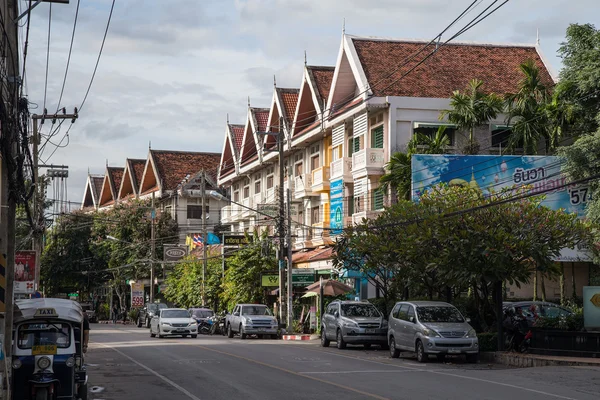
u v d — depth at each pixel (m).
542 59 47.03
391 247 31.08
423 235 27.97
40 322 15.12
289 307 43.47
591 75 33.19
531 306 29.73
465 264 26.73
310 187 51.50
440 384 18.97
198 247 68.94
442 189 33.28
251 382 19.66
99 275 86.19
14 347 14.92
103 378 21.08
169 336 45.59
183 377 21.06
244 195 70.38
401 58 45.31
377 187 42.59
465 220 27.36
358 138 45.44
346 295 44.66
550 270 27.88
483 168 37.81
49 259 85.62
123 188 95.38
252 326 41.78
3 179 18.11
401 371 22.52
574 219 29.30
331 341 36.91
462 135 42.34
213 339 42.16
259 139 61.16
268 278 49.41
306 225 48.75
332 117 47.72
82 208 99.69
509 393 17.11
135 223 80.00
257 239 53.12
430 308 26.70
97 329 58.66
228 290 53.56
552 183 37.53
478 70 45.59
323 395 16.98
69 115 26.33
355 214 43.19
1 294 18.70
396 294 36.75
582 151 32.75
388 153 41.94
